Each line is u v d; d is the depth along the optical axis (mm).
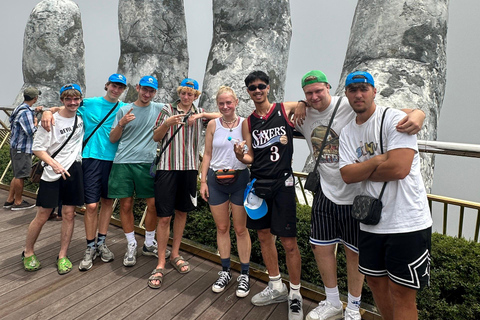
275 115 2221
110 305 2389
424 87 6570
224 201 2602
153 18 11055
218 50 9125
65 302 2400
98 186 2982
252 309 2422
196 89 2721
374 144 1683
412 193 1611
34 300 2410
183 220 2975
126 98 11172
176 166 2719
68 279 2730
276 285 2514
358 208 1688
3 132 7234
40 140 2570
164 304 2434
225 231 2676
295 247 2311
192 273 2945
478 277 2191
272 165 2215
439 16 6801
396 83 6539
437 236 2605
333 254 2201
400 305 1665
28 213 4359
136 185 2979
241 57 8750
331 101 2053
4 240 3471
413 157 1595
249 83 2186
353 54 7379
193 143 2793
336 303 2242
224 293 2625
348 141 1826
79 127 2807
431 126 6551
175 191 2793
